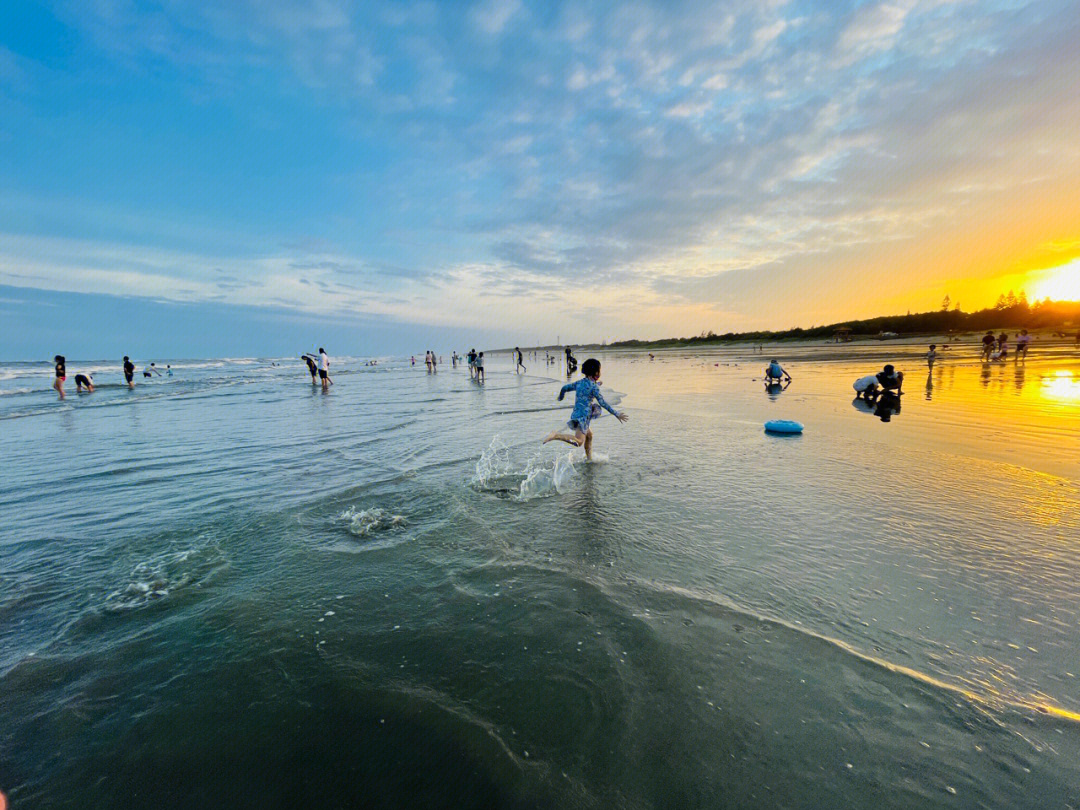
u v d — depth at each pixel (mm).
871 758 1803
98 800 1695
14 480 6230
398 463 6832
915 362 27969
